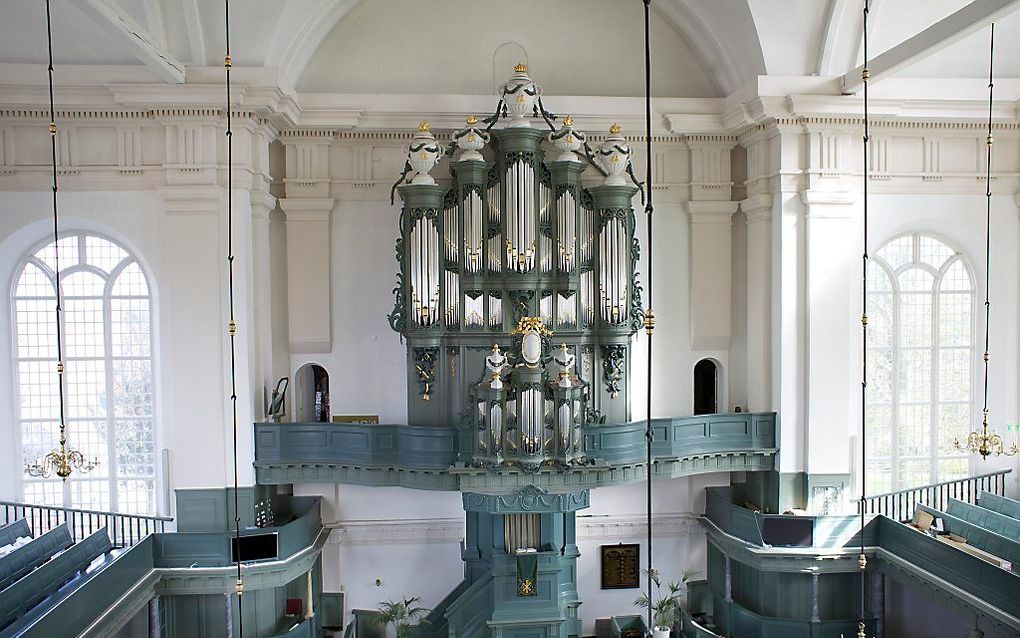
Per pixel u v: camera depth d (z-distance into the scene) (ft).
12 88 45.91
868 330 56.70
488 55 55.01
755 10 48.55
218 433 48.98
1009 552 43.75
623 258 51.70
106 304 52.26
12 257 51.60
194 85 46.11
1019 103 52.08
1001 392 56.85
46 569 40.68
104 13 35.04
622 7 55.57
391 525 57.36
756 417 53.78
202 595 49.32
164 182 48.62
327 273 55.11
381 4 54.19
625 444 50.70
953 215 55.36
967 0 49.26
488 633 52.26
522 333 48.01
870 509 54.60
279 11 45.96
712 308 57.47
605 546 58.65
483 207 50.60
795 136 52.03
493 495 48.32
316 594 55.67
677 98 54.49
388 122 53.11
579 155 51.57
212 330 48.73
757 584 54.44
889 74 46.47
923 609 51.49
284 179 54.44
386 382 56.13
